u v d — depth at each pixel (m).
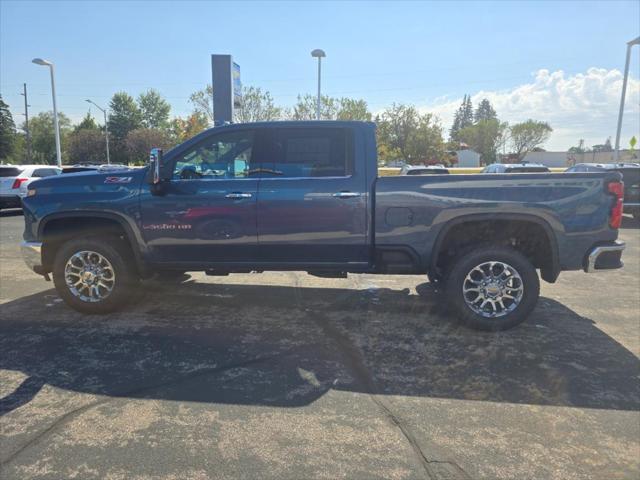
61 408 3.17
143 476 2.50
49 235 5.03
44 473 2.51
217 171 4.79
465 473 2.54
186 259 4.86
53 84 27.67
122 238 5.06
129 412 3.12
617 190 4.40
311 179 4.61
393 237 4.56
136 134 61.91
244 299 5.73
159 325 4.79
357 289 6.23
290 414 3.12
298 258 4.74
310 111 34.72
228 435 2.87
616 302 5.78
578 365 3.92
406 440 2.84
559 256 4.46
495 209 4.42
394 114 46.88
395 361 3.97
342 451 2.73
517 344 4.36
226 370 3.77
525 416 3.13
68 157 69.25
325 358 4.02
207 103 31.78
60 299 5.67
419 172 13.91
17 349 4.15
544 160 69.88
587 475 2.54
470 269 4.54
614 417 3.13
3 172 14.91
